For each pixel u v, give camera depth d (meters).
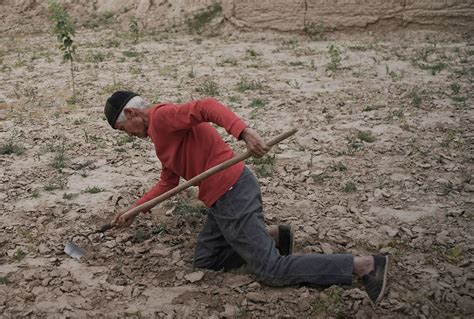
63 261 4.43
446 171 6.05
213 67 11.76
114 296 3.96
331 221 5.00
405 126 7.46
